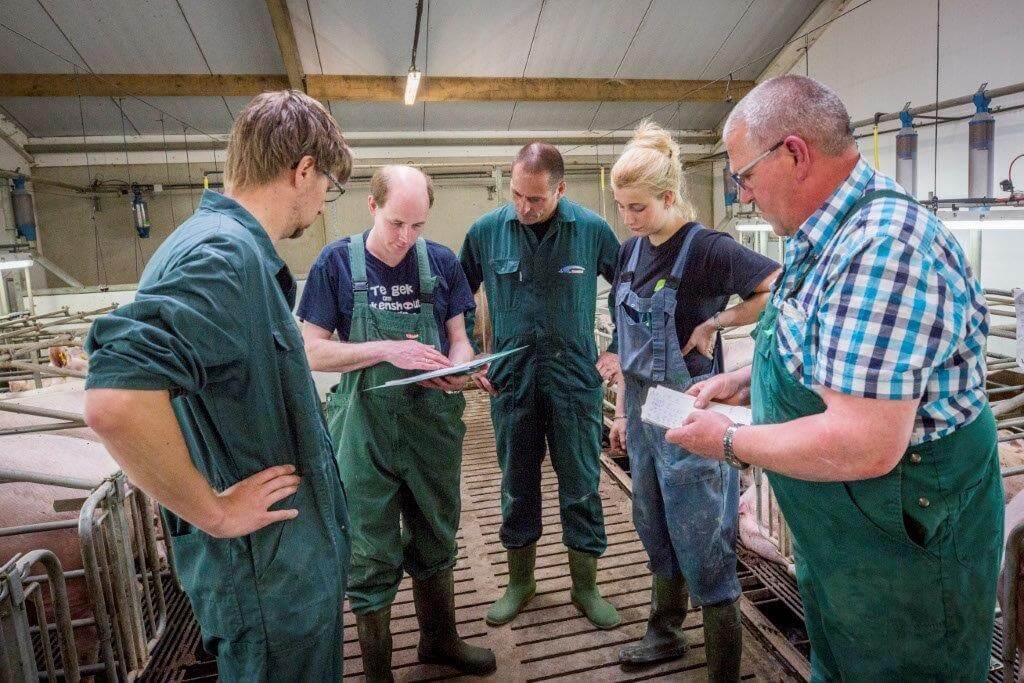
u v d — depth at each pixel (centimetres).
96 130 870
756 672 216
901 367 100
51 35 691
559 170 211
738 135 121
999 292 384
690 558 189
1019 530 153
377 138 934
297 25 712
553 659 225
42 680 235
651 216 183
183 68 761
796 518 131
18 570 172
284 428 119
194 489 102
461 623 248
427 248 211
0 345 483
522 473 241
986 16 587
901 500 115
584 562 244
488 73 813
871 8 713
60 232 891
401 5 695
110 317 97
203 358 102
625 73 838
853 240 108
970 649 122
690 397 155
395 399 193
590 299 232
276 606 116
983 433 115
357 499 196
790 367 120
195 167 910
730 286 185
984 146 512
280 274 124
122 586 233
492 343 243
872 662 125
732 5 758
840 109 114
